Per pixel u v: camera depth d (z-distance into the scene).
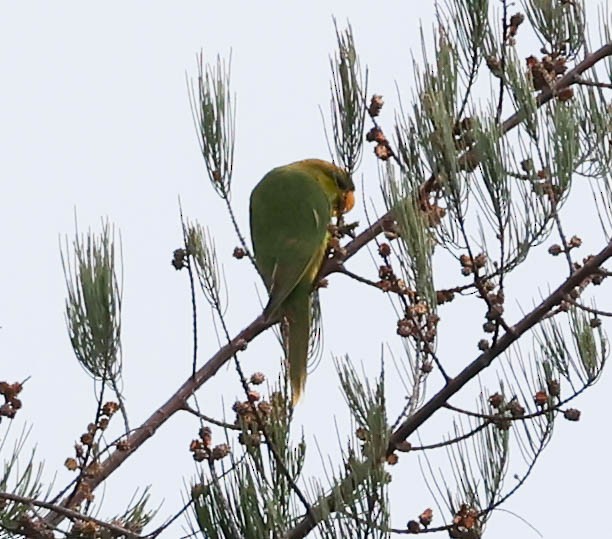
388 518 7.36
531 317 9.05
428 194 8.95
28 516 8.84
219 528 7.64
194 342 9.48
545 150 8.65
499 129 8.62
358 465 7.40
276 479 7.67
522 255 8.59
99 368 9.13
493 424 8.51
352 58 9.45
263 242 12.27
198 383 9.92
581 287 9.46
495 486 8.37
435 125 8.59
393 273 8.46
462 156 8.80
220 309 8.91
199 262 8.95
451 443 8.45
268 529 7.59
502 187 8.43
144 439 9.46
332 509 7.61
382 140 9.38
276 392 7.85
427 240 8.30
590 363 8.82
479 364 8.77
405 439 8.52
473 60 9.47
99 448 9.17
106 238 9.27
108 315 9.11
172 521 8.43
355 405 7.76
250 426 7.87
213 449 7.94
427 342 8.38
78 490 9.12
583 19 10.39
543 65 10.21
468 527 8.24
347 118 9.46
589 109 9.34
